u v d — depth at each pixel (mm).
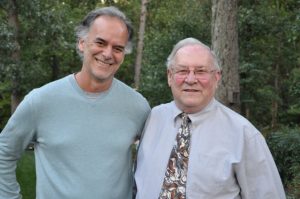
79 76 2479
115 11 2463
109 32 2393
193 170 2371
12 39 13586
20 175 7418
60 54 17062
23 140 2475
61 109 2424
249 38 12383
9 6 13703
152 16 21906
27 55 15266
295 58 13305
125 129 2523
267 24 12039
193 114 2482
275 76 14023
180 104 2504
